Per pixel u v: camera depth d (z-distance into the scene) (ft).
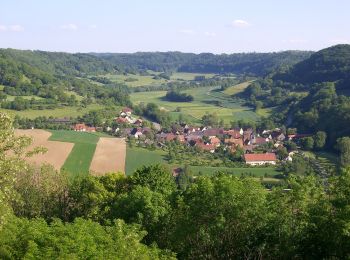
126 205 111.86
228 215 89.45
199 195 92.89
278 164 366.02
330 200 83.56
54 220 77.87
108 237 66.80
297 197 87.61
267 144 445.78
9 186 69.41
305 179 91.09
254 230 90.38
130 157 370.53
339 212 80.48
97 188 141.59
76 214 141.69
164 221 103.81
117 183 149.18
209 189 91.35
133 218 104.58
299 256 86.89
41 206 135.95
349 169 86.12
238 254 93.61
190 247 96.12
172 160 370.73
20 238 66.59
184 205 99.14
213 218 90.02
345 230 74.43
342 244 79.51
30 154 74.38
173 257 76.69
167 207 105.91
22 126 479.82
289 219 87.61
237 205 88.53
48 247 60.59
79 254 59.21
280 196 89.30
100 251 60.34
